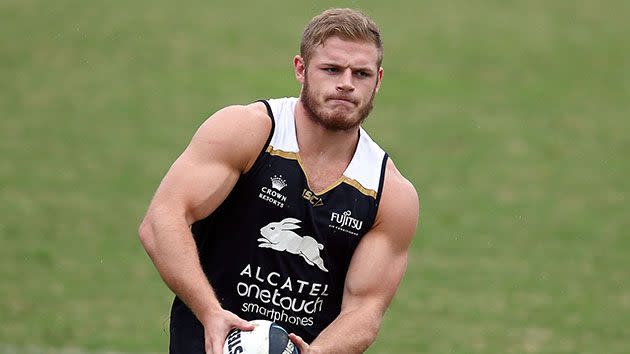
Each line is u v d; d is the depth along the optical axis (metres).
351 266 18.45
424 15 106.00
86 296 40.94
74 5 102.19
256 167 17.80
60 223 50.19
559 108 79.69
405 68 89.12
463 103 80.00
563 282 44.75
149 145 66.12
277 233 18.02
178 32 96.56
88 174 59.06
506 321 39.81
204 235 18.39
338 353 17.70
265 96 80.38
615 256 48.53
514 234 51.69
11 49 88.56
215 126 17.73
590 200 58.03
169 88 80.94
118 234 49.12
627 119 77.25
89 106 74.62
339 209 18.12
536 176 62.66
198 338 18.56
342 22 17.42
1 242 47.09
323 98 17.42
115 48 90.75
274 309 18.41
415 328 38.75
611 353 36.56
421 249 48.97
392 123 73.94
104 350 35.06
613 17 108.06
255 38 96.31
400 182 18.62
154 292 41.84
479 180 61.28
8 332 36.38
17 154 62.47
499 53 95.06
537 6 111.00
